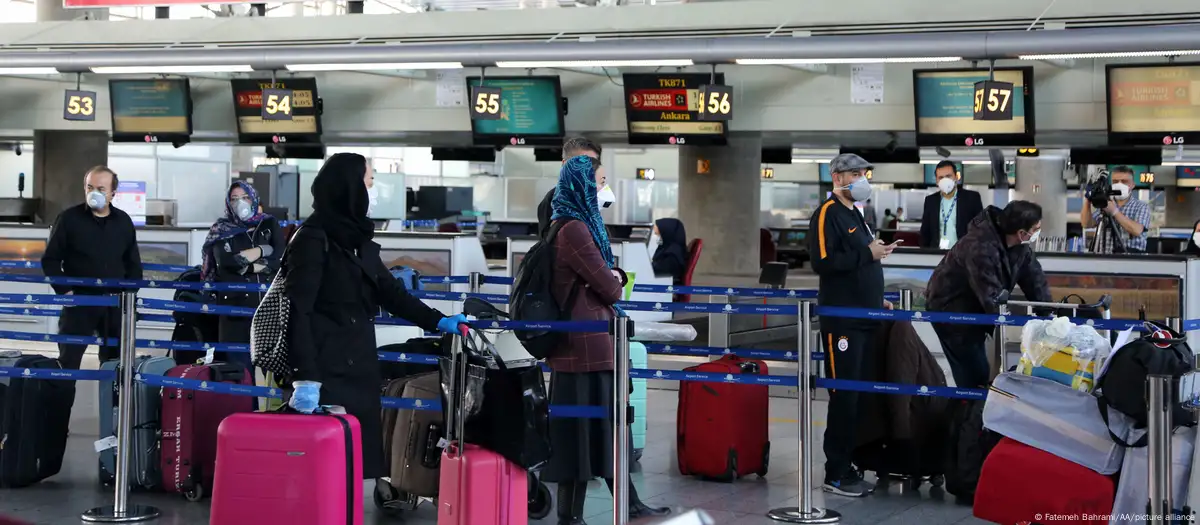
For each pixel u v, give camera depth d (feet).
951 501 21.42
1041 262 32.94
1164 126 45.65
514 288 18.12
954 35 39.99
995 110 45.14
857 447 22.75
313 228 16.89
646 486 22.34
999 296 21.67
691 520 19.48
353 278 17.04
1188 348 17.04
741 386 22.66
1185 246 54.34
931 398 22.09
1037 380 17.48
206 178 94.07
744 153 60.29
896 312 19.21
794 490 22.15
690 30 48.21
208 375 21.07
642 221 106.11
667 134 53.42
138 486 21.50
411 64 45.68
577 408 17.90
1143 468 16.67
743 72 53.06
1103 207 36.88
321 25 55.26
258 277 27.09
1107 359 16.94
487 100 55.52
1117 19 41.52
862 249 20.80
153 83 60.85
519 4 54.70
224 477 15.85
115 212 28.17
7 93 65.62
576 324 17.19
